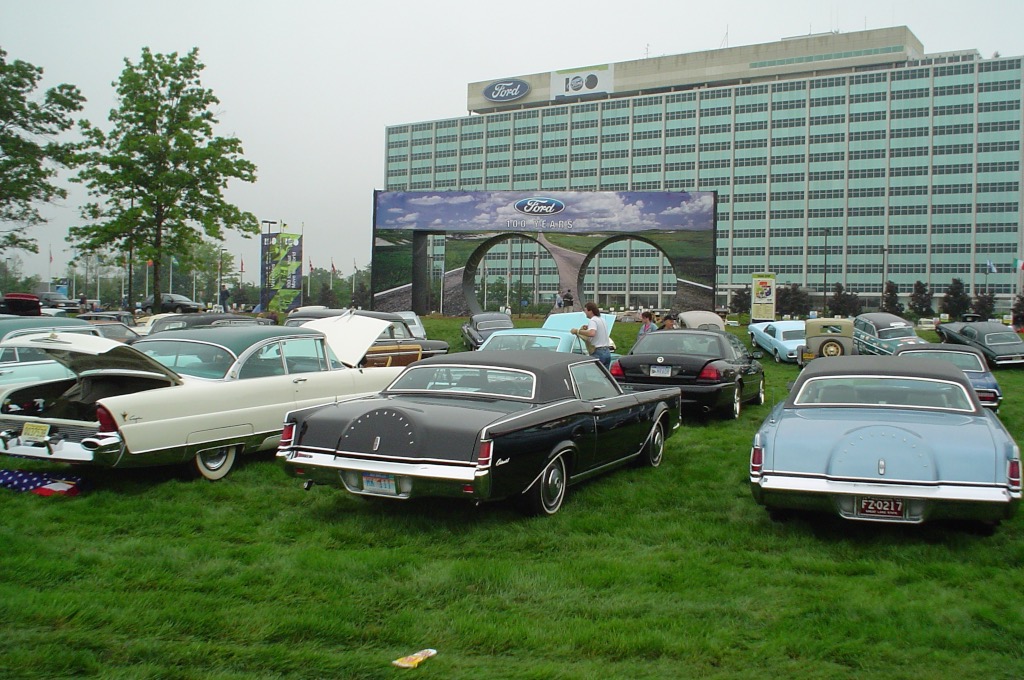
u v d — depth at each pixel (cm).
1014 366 2331
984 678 365
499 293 12094
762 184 11912
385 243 4497
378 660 382
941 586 487
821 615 438
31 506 656
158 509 653
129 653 388
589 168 12962
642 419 802
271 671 371
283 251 4844
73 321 1239
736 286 12062
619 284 12581
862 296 11362
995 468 533
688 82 12500
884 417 608
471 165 13875
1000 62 10581
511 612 447
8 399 727
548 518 637
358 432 596
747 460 883
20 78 3044
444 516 640
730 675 371
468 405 636
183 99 2788
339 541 580
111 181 2664
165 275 11925
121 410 666
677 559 543
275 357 833
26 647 391
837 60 11675
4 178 2984
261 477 766
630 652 394
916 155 11075
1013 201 10550
